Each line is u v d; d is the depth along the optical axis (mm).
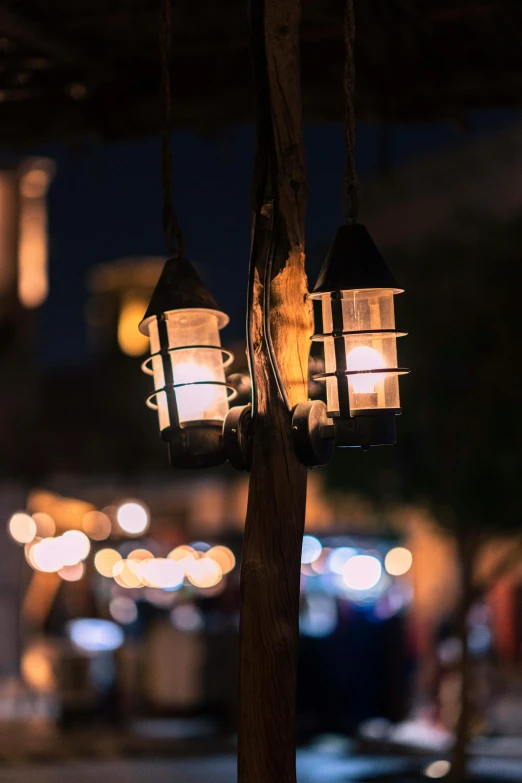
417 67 5734
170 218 4168
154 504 26125
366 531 16953
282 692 3789
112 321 29156
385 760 12195
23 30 5309
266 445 3826
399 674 14906
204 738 13781
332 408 3812
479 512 10719
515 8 5191
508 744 14234
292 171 4039
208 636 15383
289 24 4094
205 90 5906
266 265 3924
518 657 21938
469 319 10961
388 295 3832
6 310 23875
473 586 10859
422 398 11047
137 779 10508
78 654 14766
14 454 21625
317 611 14859
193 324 4031
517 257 10953
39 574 19172
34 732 14148
